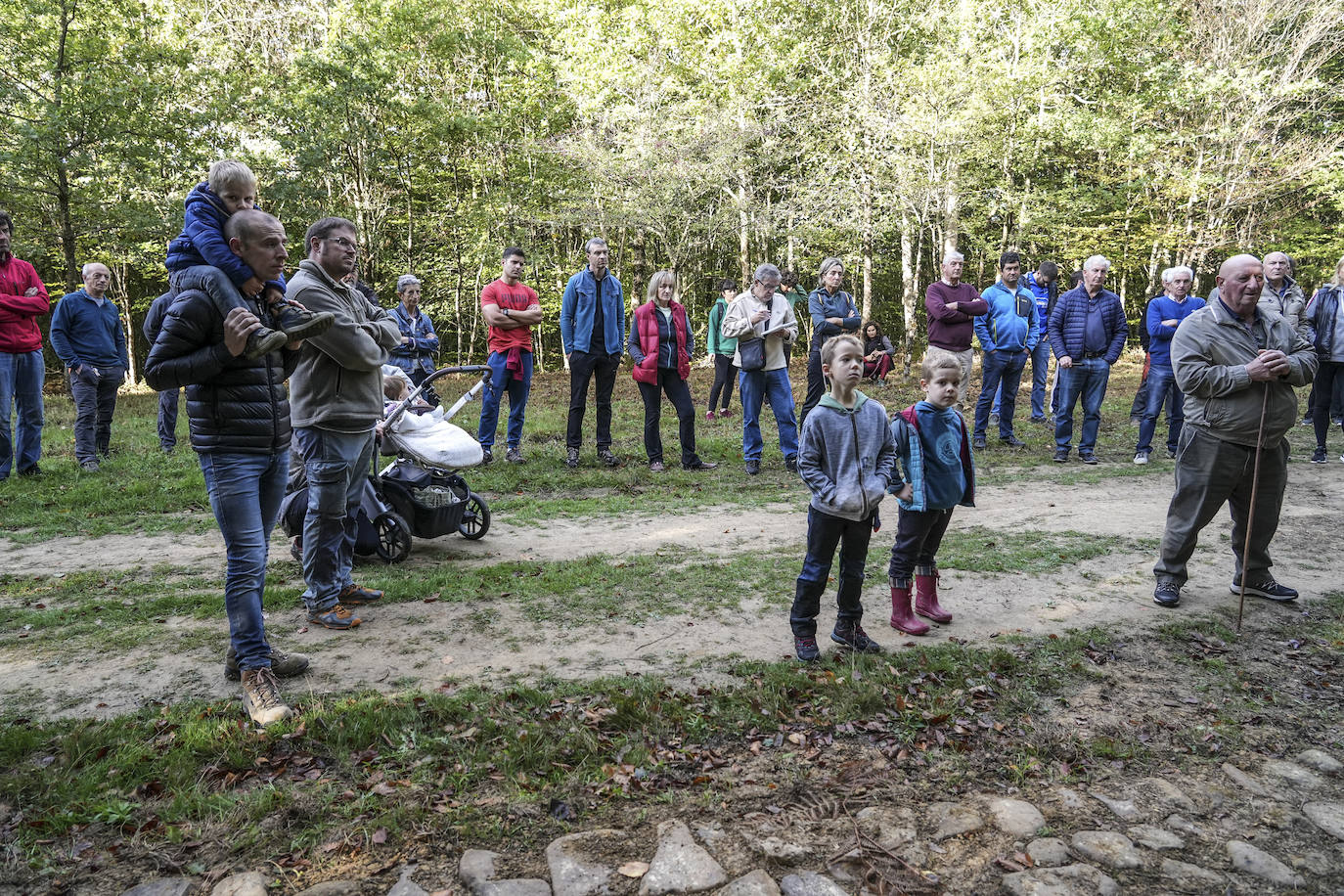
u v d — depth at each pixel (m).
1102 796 2.92
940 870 2.52
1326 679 3.86
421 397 5.79
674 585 5.06
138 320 27.27
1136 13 19.97
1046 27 19.78
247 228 3.33
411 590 4.89
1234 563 5.51
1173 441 9.32
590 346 8.44
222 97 18.58
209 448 3.45
